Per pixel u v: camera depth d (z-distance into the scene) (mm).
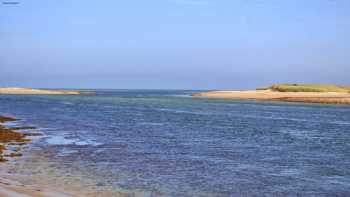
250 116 61750
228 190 16312
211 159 23562
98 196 14766
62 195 14367
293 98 123688
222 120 53812
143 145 29094
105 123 47281
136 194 15266
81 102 108188
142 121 50906
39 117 55031
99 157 23422
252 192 16109
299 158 24500
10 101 107562
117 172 19203
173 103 107250
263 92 170250
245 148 28547
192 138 33906
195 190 16156
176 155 24812
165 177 18391
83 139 31875
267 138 34875
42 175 17953
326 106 97562
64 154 24172
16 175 17719
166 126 44594
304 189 16719
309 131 41531
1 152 23938
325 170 20750
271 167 21406
